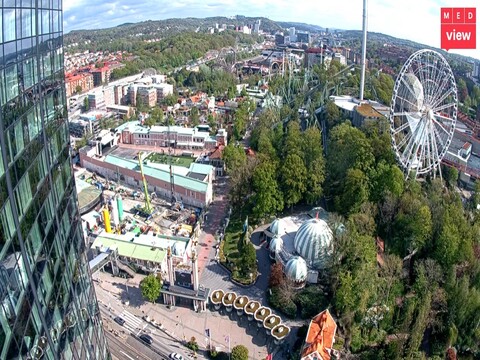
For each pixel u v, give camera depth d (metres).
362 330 104.00
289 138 181.38
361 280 105.88
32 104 48.50
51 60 55.84
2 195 39.25
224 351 103.62
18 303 41.88
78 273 64.50
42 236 49.66
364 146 156.25
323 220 135.75
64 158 61.72
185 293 117.31
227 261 136.25
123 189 194.50
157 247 136.75
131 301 122.00
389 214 137.62
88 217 159.88
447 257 119.56
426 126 162.38
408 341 97.50
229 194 169.12
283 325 107.81
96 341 69.25
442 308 106.19
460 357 103.19
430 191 153.00
